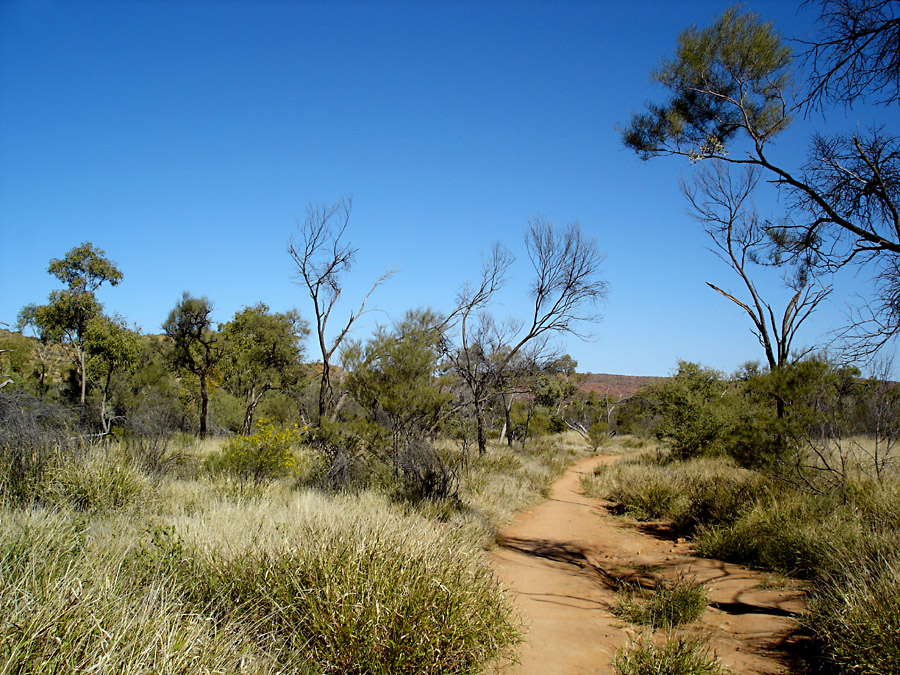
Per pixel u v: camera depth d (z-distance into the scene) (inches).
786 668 171.5
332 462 468.8
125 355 780.0
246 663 124.5
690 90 303.3
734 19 288.5
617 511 536.4
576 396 2175.2
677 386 863.1
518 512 502.6
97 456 331.0
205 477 432.8
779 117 286.4
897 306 237.0
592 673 172.6
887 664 151.3
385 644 144.3
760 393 385.4
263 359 1007.6
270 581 166.6
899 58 199.5
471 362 832.9
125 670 101.3
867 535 243.8
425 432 566.3
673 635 205.3
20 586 120.3
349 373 539.8
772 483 378.3
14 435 312.5
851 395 358.3
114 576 146.9
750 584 263.7
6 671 93.4
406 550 185.0
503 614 196.9
